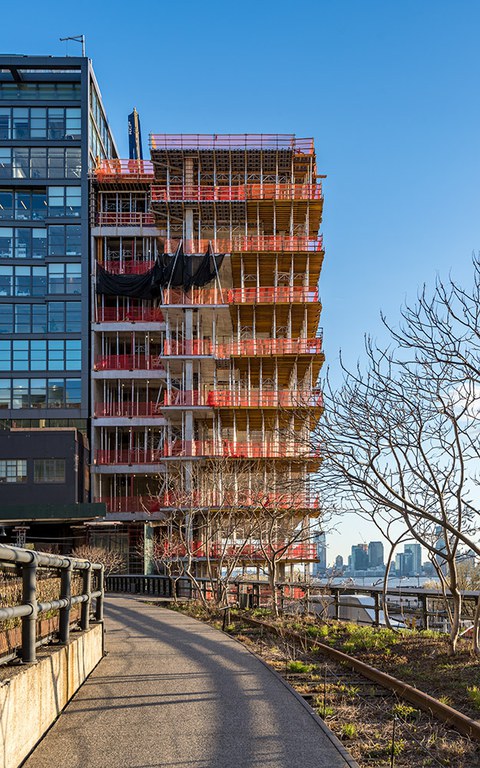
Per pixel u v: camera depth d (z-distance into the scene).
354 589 20.34
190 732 7.71
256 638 16.88
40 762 6.73
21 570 7.52
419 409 14.39
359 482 14.91
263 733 7.66
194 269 61.12
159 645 14.85
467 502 14.00
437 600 20.88
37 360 67.19
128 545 61.22
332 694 10.12
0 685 6.14
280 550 24.59
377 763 7.01
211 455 54.69
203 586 30.81
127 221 68.19
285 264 60.56
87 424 66.12
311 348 58.38
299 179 64.75
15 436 58.00
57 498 57.19
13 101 70.50
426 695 9.08
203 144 61.78
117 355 66.00
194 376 63.03
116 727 7.91
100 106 77.19
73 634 10.65
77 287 68.19
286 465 39.41
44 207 69.50
